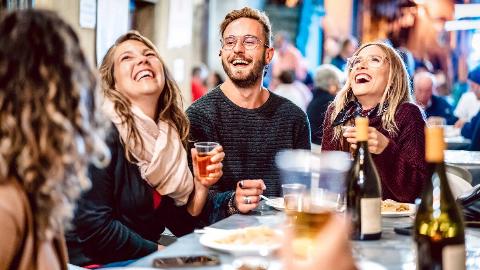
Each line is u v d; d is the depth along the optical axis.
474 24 5.64
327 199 2.06
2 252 1.32
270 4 12.55
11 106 1.33
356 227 2.06
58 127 1.33
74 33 1.41
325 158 2.35
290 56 11.33
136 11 6.97
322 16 12.67
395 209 2.53
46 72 1.33
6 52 1.33
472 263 1.77
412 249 1.94
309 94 9.41
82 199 2.54
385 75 3.30
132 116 2.73
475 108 8.23
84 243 2.56
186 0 7.76
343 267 1.02
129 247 2.60
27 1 4.84
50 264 1.40
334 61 9.37
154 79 2.84
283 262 1.06
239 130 3.43
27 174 1.33
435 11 12.09
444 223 1.64
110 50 2.89
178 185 2.81
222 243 1.89
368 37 12.55
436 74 11.70
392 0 12.35
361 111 3.38
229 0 11.34
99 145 1.48
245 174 3.42
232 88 3.46
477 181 4.71
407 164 3.13
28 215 1.36
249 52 3.41
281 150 3.47
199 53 10.77
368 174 2.08
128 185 2.68
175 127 2.94
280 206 2.57
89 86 1.43
